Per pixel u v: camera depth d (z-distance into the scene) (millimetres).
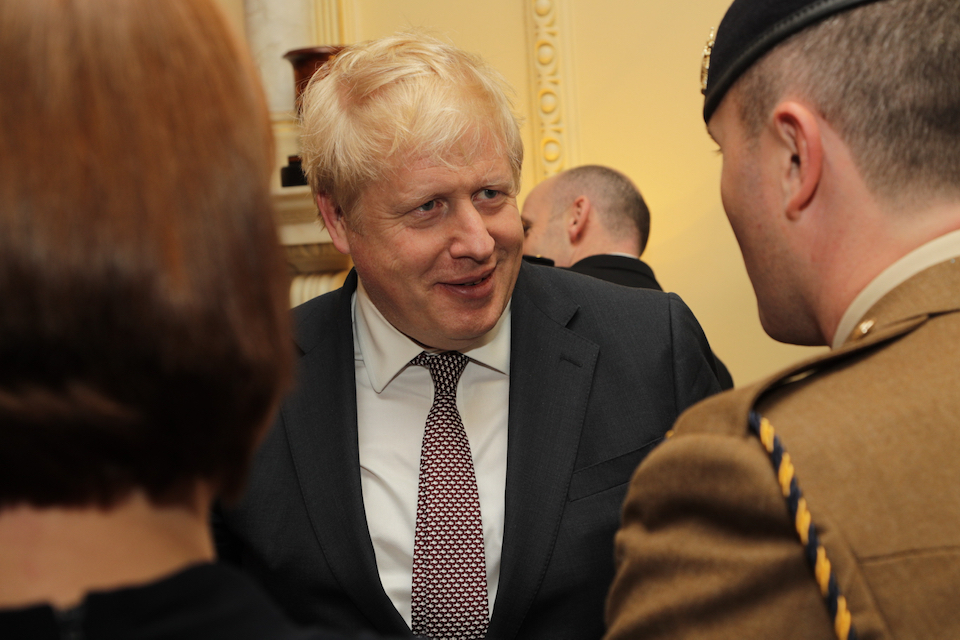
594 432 1344
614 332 1436
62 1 413
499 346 1416
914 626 562
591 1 3441
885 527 583
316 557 1309
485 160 1242
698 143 3377
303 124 1396
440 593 1271
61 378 401
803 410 650
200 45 446
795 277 744
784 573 604
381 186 1256
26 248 388
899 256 677
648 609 655
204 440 441
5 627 389
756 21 743
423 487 1316
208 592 430
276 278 470
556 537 1273
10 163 392
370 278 1330
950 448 593
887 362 651
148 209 409
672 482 674
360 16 3584
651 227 3414
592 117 3453
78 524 419
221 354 430
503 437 1376
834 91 687
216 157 437
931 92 659
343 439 1358
